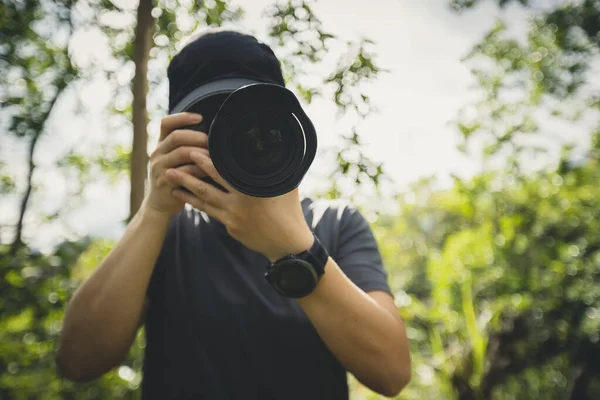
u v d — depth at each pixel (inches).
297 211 39.4
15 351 104.3
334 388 43.7
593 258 211.9
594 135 246.7
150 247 41.0
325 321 39.0
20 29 83.8
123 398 122.8
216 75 43.8
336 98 61.1
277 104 35.6
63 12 81.0
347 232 48.0
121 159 124.1
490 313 217.3
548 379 230.1
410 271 309.3
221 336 41.6
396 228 217.6
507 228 213.2
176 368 42.0
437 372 218.8
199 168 39.2
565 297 211.0
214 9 67.9
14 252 101.9
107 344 40.8
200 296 42.7
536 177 232.1
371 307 40.2
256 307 42.1
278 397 41.2
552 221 220.8
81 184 123.9
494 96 238.5
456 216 266.1
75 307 41.0
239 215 37.9
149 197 41.4
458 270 216.4
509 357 214.1
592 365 215.3
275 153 36.4
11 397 109.4
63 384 114.8
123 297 40.2
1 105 97.9
